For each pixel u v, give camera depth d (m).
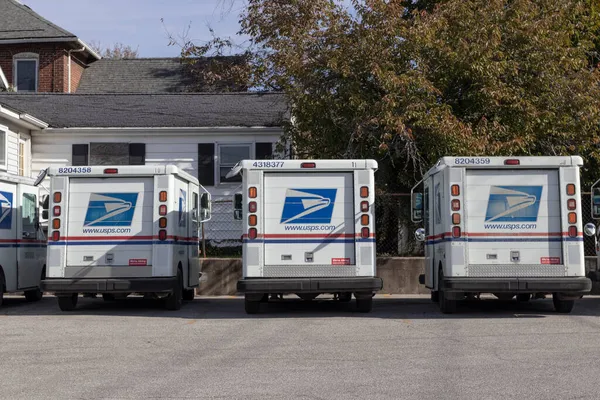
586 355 8.84
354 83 18.53
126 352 9.38
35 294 16.91
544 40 19.22
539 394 6.85
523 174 12.81
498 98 18.36
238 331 11.23
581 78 19.44
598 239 14.51
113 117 24.59
